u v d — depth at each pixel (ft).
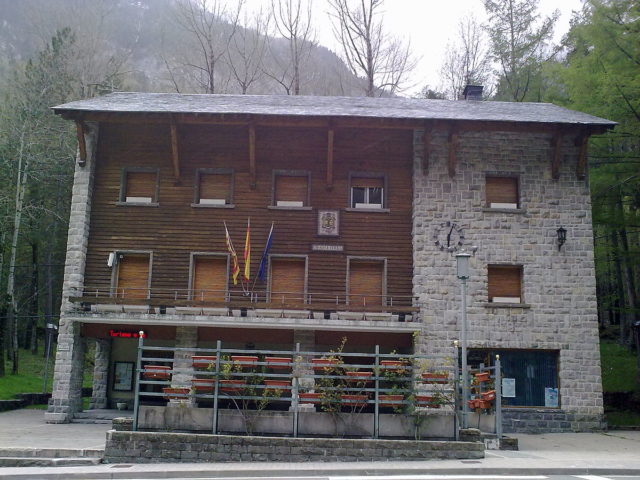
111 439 42.98
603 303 107.55
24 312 131.75
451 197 74.28
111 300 69.51
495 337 71.10
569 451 50.52
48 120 113.60
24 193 112.98
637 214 95.25
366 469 38.70
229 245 72.18
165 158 77.05
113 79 130.41
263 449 42.60
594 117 73.67
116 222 75.56
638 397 86.38
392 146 77.51
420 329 69.87
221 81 135.33
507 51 125.59
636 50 80.18
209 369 46.57
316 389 45.47
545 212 74.18
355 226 75.51
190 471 38.19
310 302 73.41
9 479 37.60
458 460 42.34
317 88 135.03
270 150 77.20
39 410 84.99
